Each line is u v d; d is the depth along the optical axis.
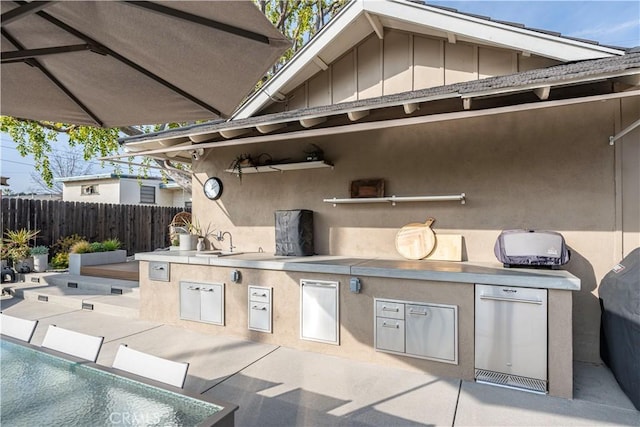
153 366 1.89
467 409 2.79
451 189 4.23
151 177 15.00
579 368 3.46
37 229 8.53
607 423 2.58
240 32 1.73
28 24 1.96
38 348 2.22
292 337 4.10
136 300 5.70
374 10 4.25
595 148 3.64
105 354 3.87
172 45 1.93
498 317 3.15
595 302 3.62
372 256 4.61
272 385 3.20
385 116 4.37
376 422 2.62
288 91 5.33
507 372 3.12
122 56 2.12
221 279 4.52
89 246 8.01
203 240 5.73
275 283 4.20
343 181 4.79
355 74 4.98
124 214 10.57
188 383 3.23
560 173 3.77
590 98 2.70
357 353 3.75
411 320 3.50
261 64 2.00
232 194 5.54
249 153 5.41
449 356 3.33
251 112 5.32
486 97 3.42
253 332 4.32
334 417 2.69
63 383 1.88
